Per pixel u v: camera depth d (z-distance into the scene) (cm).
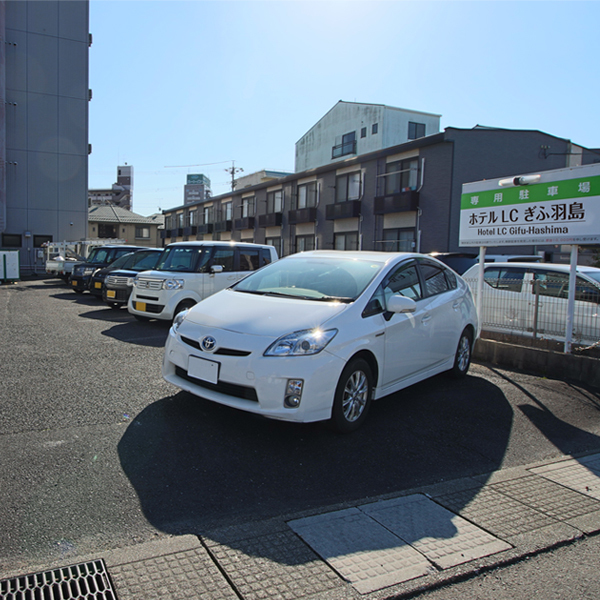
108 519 251
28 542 229
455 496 296
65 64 3188
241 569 215
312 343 350
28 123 3108
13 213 3100
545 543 249
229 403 351
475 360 682
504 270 759
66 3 3167
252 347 349
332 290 427
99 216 5175
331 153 3684
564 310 665
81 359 583
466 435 400
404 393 508
